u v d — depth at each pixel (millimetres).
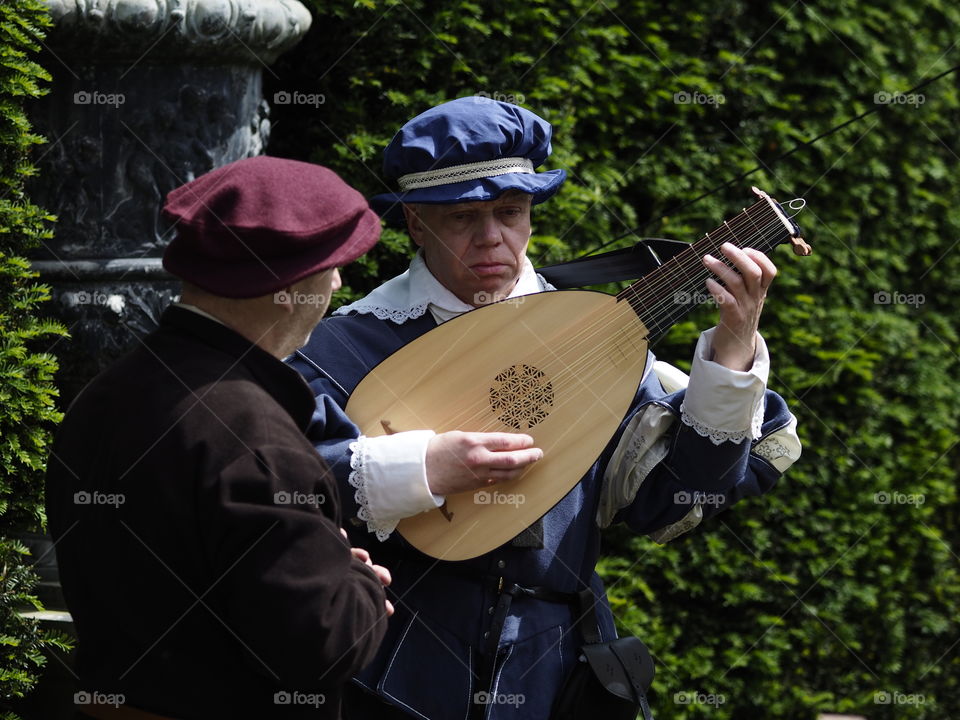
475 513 3127
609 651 3248
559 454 3182
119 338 4582
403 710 3125
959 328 6777
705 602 6109
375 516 2977
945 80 6594
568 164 5570
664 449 3258
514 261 3377
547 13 5461
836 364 6258
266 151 5496
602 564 5812
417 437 3020
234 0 4434
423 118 3377
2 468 4195
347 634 2346
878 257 6418
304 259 2467
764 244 3158
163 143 4543
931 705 6566
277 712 2434
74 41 4375
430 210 3377
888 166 6547
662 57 5926
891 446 6500
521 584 3225
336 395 3326
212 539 2285
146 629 2357
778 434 3379
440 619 3182
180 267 2471
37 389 4191
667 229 5949
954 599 6672
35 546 4617
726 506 3408
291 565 2273
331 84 5379
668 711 5898
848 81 6340
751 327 3053
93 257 4562
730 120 6180
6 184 4254
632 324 3248
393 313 3453
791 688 6242
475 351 3275
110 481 2375
